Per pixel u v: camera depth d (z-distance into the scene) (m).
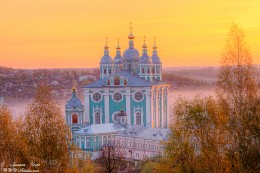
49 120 88.94
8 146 84.94
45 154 86.94
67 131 90.75
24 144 85.12
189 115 84.56
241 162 81.00
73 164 91.06
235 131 83.06
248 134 81.88
